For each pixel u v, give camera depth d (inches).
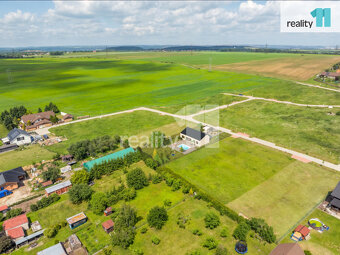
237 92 5895.7
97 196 1988.2
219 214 1898.4
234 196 2090.3
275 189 2182.6
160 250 1588.3
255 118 4069.9
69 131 3617.1
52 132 3599.9
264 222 1712.6
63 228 1792.6
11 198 2128.4
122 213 1792.6
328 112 4207.7
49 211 1969.7
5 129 3873.0
